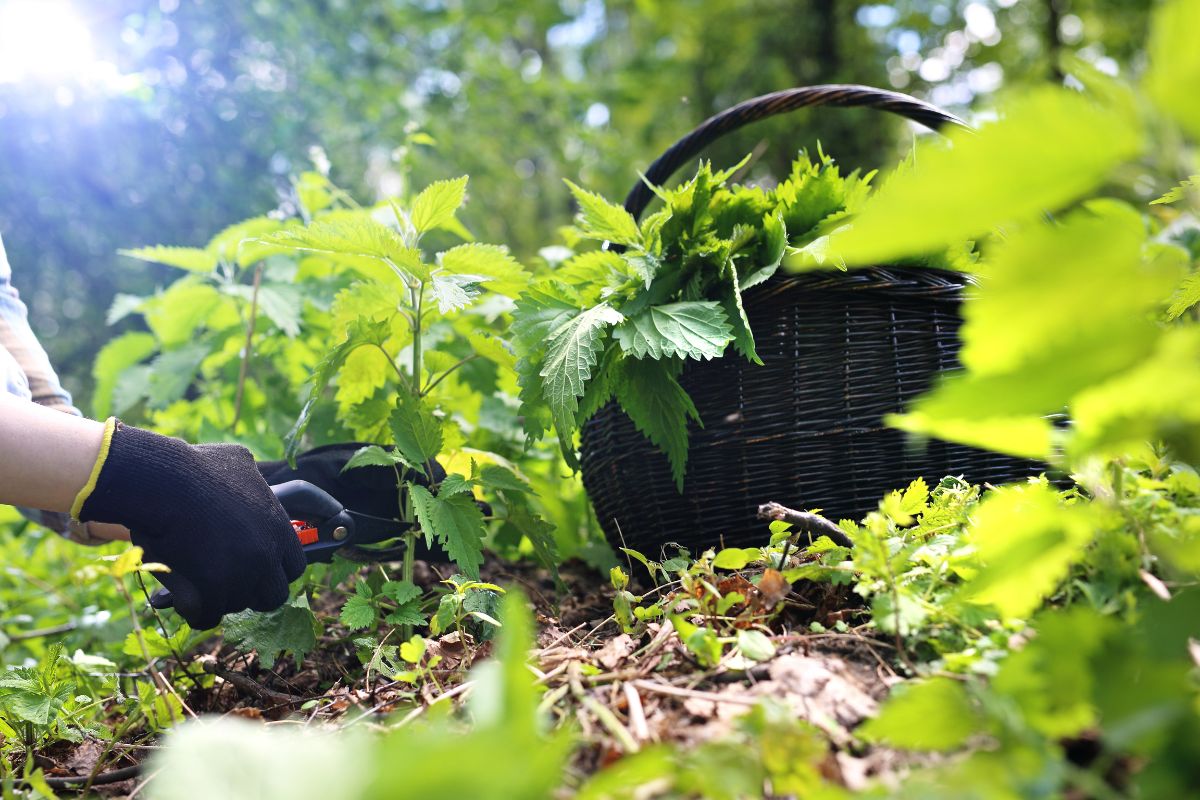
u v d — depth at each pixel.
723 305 1.45
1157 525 0.94
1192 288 1.13
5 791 1.04
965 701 0.70
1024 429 0.74
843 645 1.05
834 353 1.41
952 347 1.40
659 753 0.63
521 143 7.22
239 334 2.24
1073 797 0.74
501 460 1.68
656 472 1.53
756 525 1.47
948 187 0.53
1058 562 0.80
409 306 1.65
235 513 1.21
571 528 1.97
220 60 5.28
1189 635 0.73
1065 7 8.98
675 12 9.98
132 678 1.64
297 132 5.23
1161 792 0.64
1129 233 0.56
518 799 0.52
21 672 1.30
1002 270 0.57
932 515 1.17
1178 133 0.54
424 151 5.91
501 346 1.62
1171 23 0.51
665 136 9.63
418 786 0.52
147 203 4.99
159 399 2.18
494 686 0.57
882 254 0.56
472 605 1.37
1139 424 0.67
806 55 9.31
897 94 1.59
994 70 9.66
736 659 1.03
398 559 1.57
